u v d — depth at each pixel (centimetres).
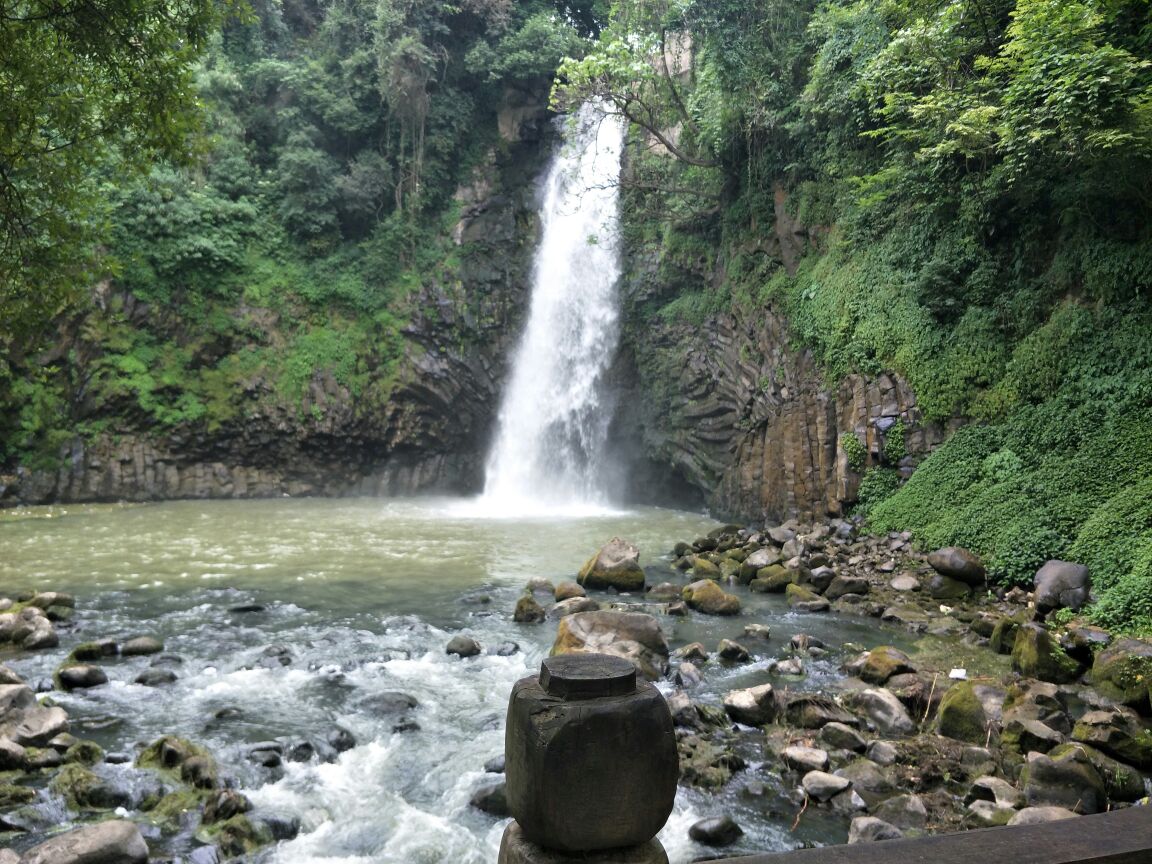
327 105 2862
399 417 2836
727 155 2306
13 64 888
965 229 1623
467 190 3044
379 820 590
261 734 730
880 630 1088
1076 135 1207
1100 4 1205
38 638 973
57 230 1081
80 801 585
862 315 1762
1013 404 1452
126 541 1788
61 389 2380
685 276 2556
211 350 2656
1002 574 1205
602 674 192
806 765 656
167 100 985
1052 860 158
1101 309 1369
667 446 2523
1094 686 848
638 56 2259
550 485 2828
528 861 186
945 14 1497
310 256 2839
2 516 2130
